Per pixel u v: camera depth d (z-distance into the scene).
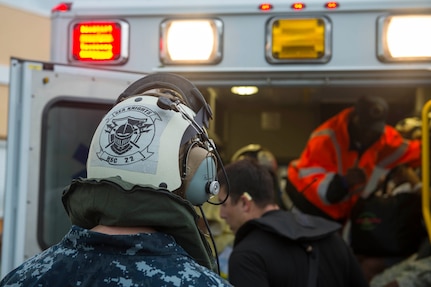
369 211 4.12
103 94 3.21
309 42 3.21
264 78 3.25
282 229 2.50
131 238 1.15
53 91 3.11
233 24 3.25
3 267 3.04
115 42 3.33
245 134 5.69
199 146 1.34
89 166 1.24
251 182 2.68
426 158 3.92
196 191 1.32
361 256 4.16
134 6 3.32
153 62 3.30
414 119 4.54
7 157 3.04
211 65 3.25
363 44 3.17
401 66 3.13
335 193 4.11
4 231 3.05
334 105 5.36
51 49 3.39
